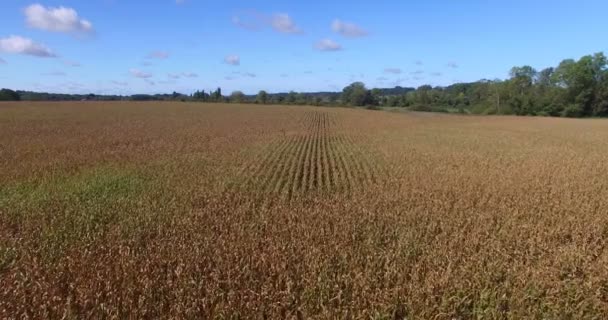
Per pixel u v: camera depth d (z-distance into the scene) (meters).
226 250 8.16
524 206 12.23
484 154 25.84
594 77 92.81
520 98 101.19
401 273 7.21
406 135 40.59
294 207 12.12
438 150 27.86
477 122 67.06
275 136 36.78
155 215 10.82
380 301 6.21
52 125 44.28
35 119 52.44
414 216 10.80
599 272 7.44
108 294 6.16
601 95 91.62
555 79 97.44
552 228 10.05
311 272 7.09
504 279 7.33
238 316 5.98
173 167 19.09
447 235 9.57
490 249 8.40
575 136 41.94
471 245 8.65
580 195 13.82
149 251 8.12
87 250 8.05
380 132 43.88
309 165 20.78
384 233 9.55
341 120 63.28
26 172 17.19
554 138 39.28
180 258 7.65
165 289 6.52
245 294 6.43
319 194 14.06
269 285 6.62
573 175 17.86
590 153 27.19
